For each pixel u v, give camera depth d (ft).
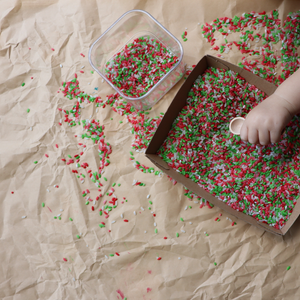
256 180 2.25
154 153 2.31
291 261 2.26
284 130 2.24
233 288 2.28
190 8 2.41
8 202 2.41
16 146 2.42
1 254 2.38
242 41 2.38
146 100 2.35
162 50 2.39
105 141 2.39
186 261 2.31
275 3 2.36
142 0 2.43
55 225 2.38
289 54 2.34
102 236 2.36
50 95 2.43
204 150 2.30
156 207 2.34
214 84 2.29
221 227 2.31
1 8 2.45
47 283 2.36
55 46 2.45
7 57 2.46
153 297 2.31
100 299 2.33
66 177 2.40
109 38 2.41
